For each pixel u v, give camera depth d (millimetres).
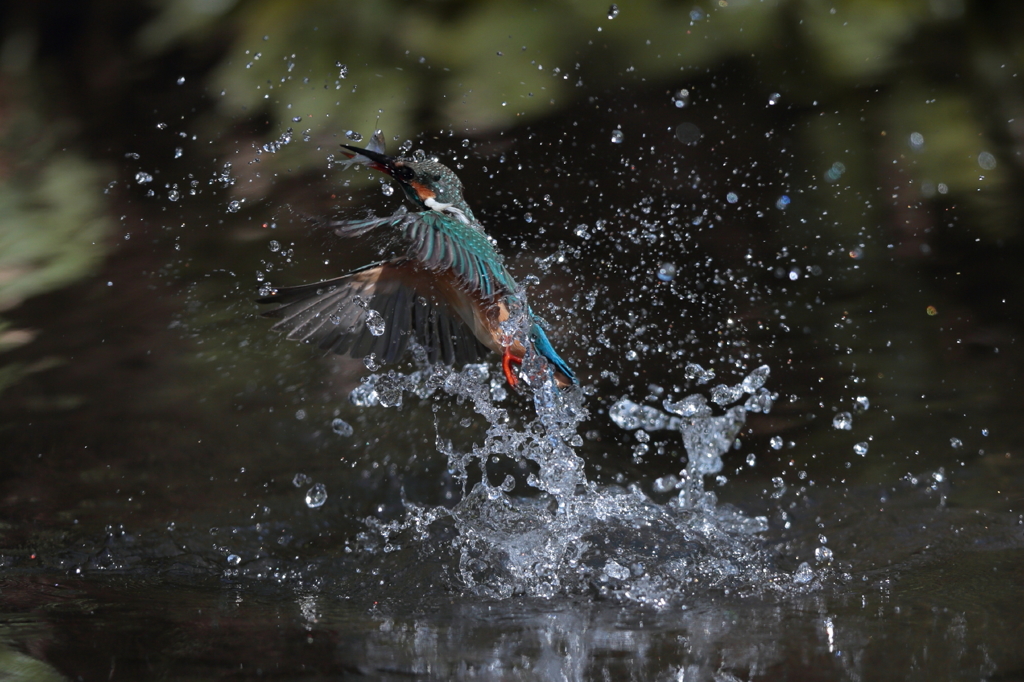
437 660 5422
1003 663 5215
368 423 9578
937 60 15211
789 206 13758
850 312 11477
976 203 13734
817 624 5887
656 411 9680
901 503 7789
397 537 7426
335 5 15039
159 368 10664
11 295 12578
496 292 6492
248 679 5164
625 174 14133
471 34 14969
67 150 16453
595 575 6711
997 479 8078
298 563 7070
